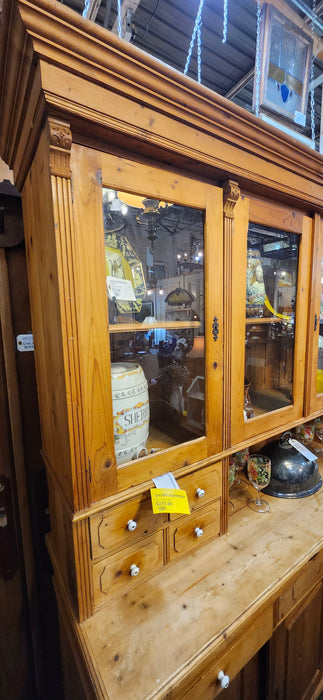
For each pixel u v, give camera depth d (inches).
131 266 28.2
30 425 39.6
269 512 38.8
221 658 25.2
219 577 29.0
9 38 17.3
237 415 33.6
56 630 43.6
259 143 28.3
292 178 33.1
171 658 22.3
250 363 39.5
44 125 19.9
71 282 21.2
